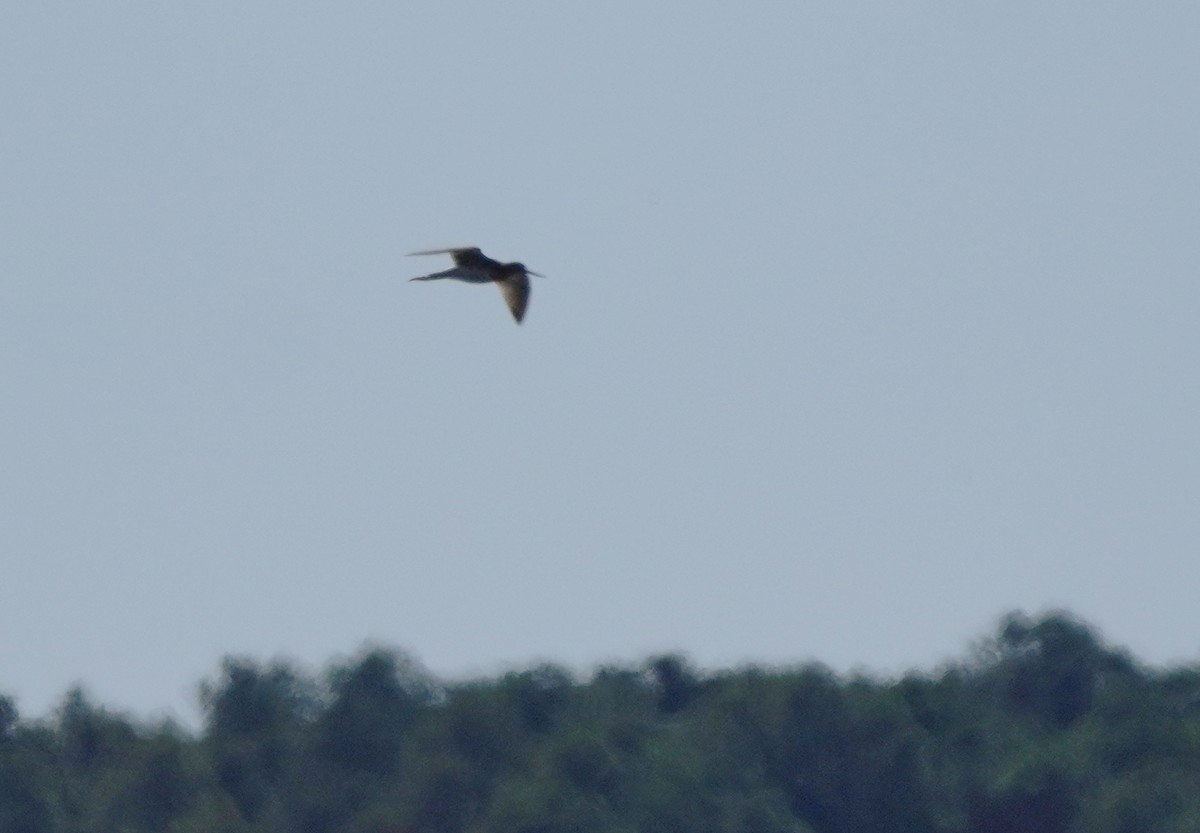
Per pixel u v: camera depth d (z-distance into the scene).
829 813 98.56
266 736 96.81
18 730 98.56
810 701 99.44
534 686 101.75
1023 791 97.44
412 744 94.94
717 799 91.94
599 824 85.75
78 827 91.25
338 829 92.56
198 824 89.44
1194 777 94.94
